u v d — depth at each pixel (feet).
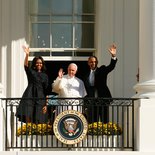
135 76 130.21
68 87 116.37
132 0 131.54
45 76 117.19
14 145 115.55
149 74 113.91
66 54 133.49
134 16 131.34
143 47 114.73
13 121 114.73
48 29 133.90
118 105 114.62
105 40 131.13
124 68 130.31
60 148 113.29
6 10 131.23
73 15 134.21
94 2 134.10
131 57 130.62
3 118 113.19
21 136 113.60
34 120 115.24
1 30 131.03
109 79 129.80
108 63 130.72
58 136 112.57
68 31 134.00
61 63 133.28
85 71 133.18
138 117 111.45
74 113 112.98
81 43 133.80
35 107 115.03
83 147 112.68
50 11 134.10
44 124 114.52
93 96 117.80
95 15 133.80
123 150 113.09
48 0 134.41
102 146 113.09
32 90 116.47
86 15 134.21
